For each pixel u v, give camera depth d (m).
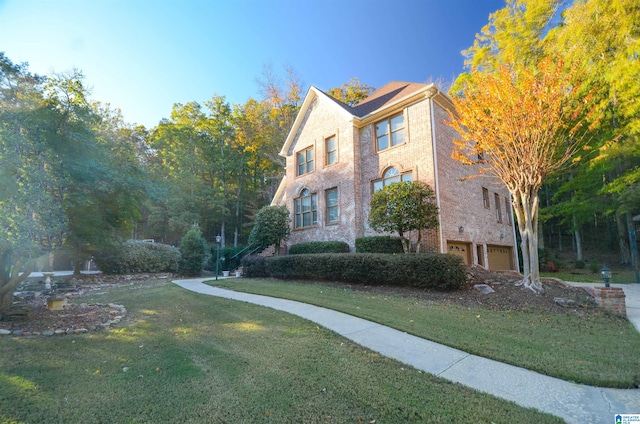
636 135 14.01
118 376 4.01
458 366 4.20
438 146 12.37
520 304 7.43
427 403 3.24
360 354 4.64
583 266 21.56
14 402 3.34
